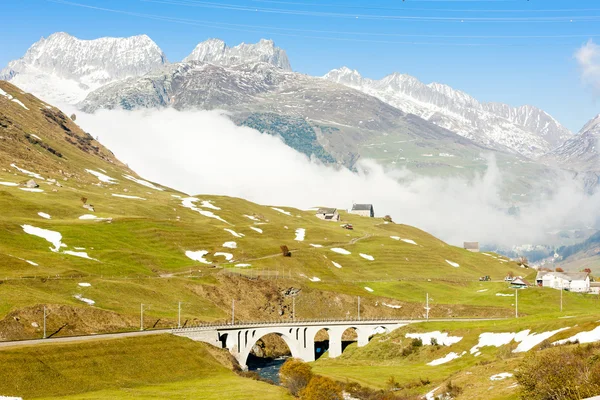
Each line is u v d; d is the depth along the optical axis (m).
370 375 187.00
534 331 188.25
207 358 195.50
